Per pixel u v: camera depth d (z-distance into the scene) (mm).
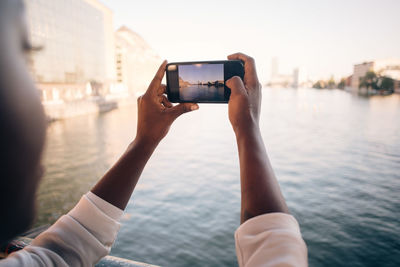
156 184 19562
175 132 43625
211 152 29844
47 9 56219
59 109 53031
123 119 55094
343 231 12641
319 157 27062
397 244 11414
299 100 103125
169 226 13203
